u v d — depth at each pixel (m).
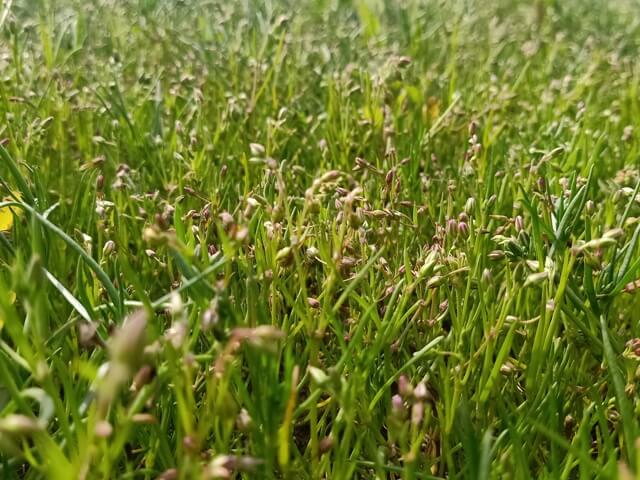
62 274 0.10
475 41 0.28
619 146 0.18
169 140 0.17
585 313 0.09
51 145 0.15
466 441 0.06
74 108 0.16
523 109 0.20
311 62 0.24
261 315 0.08
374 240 0.11
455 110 0.17
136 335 0.05
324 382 0.06
